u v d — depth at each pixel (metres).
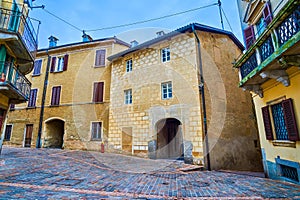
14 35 8.73
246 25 8.63
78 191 4.79
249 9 7.70
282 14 4.32
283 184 5.85
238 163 11.26
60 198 4.20
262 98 7.38
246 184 5.98
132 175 7.02
